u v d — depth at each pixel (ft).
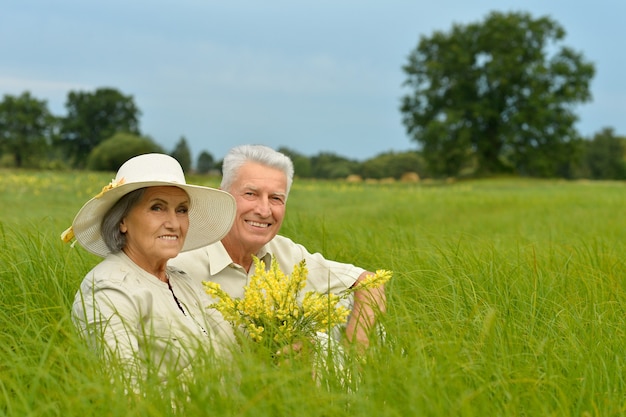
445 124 211.41
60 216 30.45
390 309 13.73
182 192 11.60
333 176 311.06
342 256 19.86
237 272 13.64
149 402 8.57
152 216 11.37
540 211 57.93
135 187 11.13
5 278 14.24
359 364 10.05
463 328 11.99
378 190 111.04
